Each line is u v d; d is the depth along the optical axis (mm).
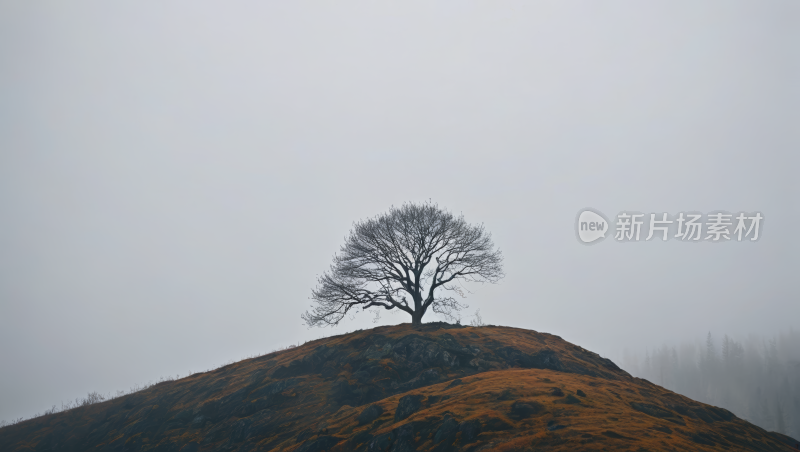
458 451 17219
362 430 22312
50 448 38156
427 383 30516
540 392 22281
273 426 28562
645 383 33031
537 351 36000
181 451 29625
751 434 21000
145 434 34156
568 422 17984
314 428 25797
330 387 32219
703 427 20125
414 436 19359
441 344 35500
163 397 39719
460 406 21328
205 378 41719
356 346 39031
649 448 14914
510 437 17188
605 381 27344
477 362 33188
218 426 31031
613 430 16766
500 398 21812
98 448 35594
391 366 33250
